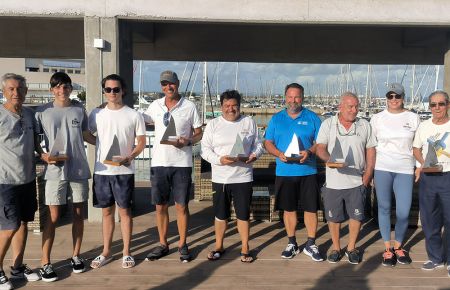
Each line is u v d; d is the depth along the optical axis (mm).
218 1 5488
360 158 4293
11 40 10367
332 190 4359
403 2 5531
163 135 4312
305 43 10328
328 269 4230
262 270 4199
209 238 5176
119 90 4133
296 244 4676
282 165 4520
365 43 10367
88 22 5422
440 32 9117
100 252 4664
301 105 4539
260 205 5879
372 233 5359
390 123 4359
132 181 4270
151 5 5453
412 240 5113
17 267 3977
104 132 4148
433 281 3949
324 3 5512
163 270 4191
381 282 3924
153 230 5457
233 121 4395
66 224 5664
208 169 7508
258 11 5504
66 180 4000
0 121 3654
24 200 3873
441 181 4031
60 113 4012
